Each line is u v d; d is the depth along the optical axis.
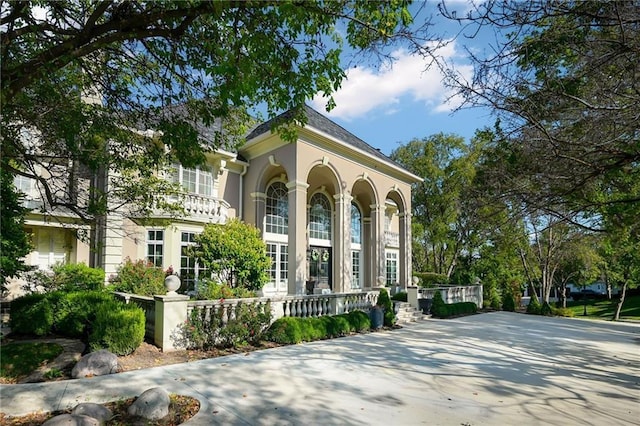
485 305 23.62
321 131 15.34
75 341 9.07
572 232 10.09
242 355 8.55
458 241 27.27
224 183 16.50
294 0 4.44
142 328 8.23
